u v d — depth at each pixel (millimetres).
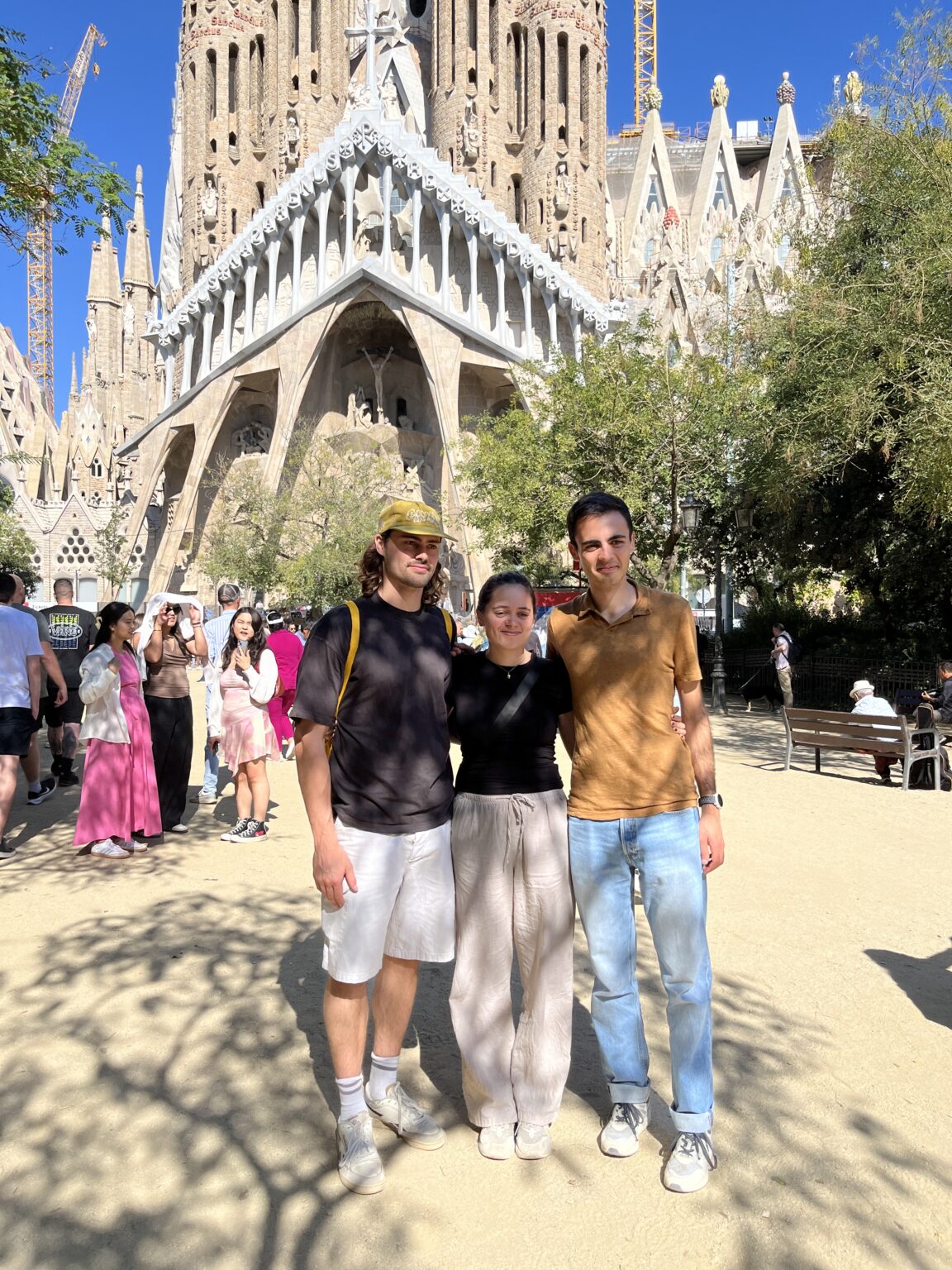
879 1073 3184
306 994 3818
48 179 7902
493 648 2812
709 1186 2510
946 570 18781
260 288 53062
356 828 2686
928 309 13078
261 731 6797
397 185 49188
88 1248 2201
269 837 6922
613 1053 2760
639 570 20906
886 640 20750
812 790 9164
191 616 7059
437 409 46375
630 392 20234
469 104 53469
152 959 4176
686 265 64500
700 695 2799
